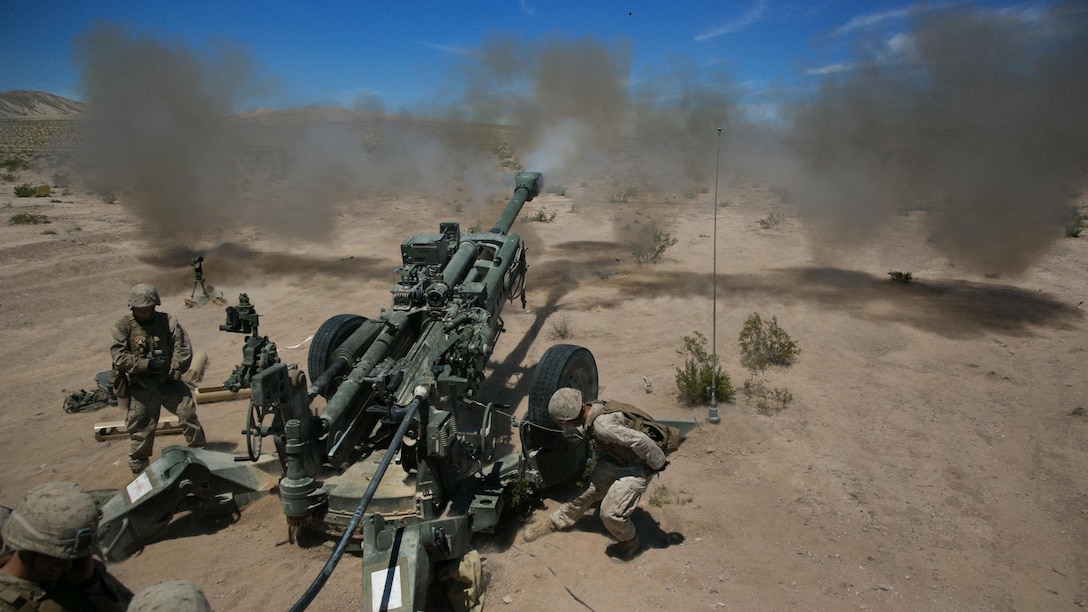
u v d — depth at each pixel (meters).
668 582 3.79
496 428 5.88
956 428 5.77
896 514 4.51
